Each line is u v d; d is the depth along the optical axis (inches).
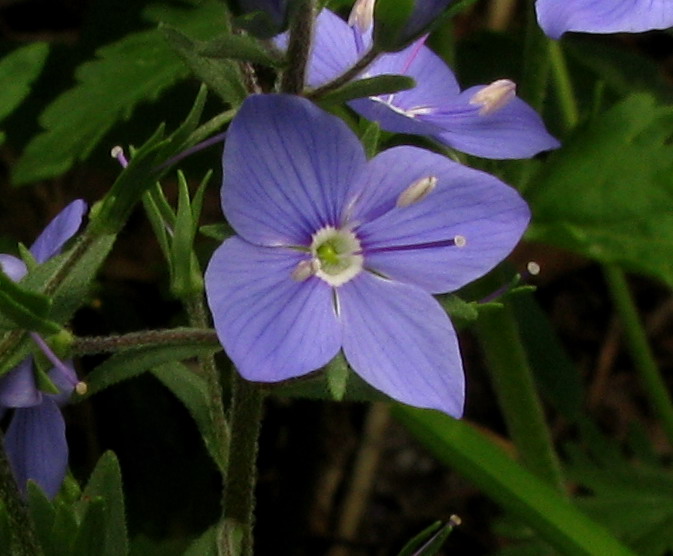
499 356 5.6
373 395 4.4
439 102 4.6
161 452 5.8
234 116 4.2
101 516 4.3
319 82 4.5
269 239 4.2
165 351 4.3
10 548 4.4
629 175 5.2
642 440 5.9
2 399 4.3
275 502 6.0
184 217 4.4
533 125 4.5
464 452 4.8
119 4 5.8
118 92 5.2
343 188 4.3
